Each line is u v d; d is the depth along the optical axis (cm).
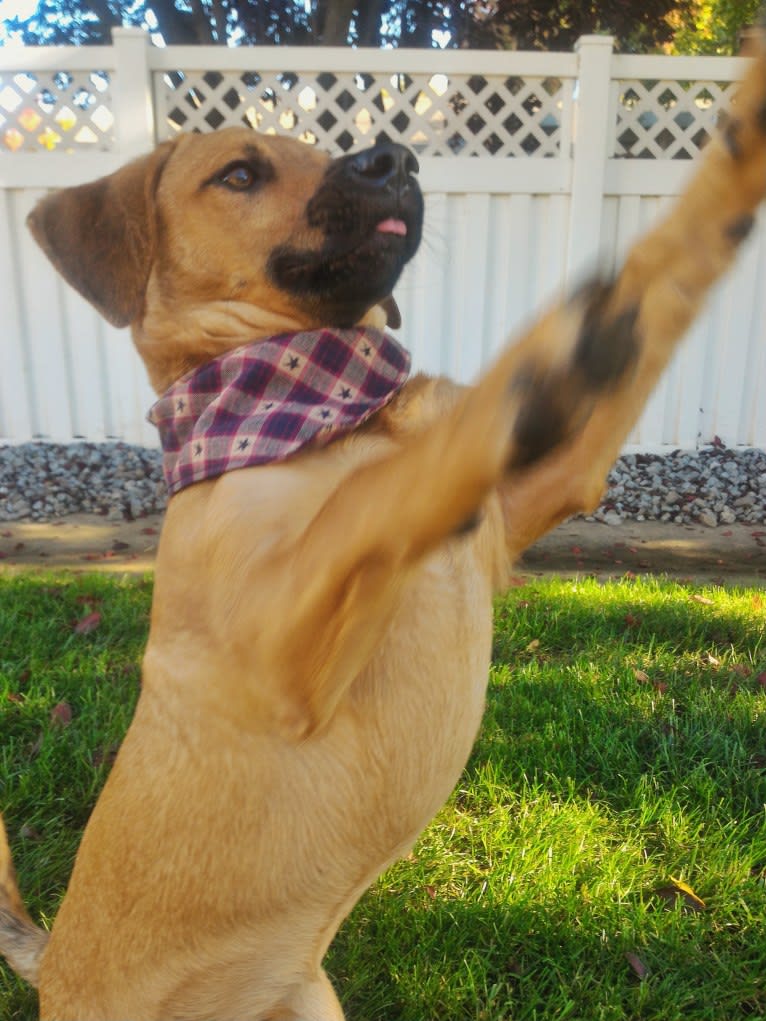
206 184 58
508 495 53
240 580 44
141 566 167
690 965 73
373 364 54
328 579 37
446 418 33
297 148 60
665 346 36
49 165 211
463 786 95
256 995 55
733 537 190
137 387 225
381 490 35
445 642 48
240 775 49
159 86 213
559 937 76
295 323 59
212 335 59
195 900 51
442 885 82
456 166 212
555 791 93
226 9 360
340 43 315
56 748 98
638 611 139
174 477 50
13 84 212
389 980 73
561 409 29
